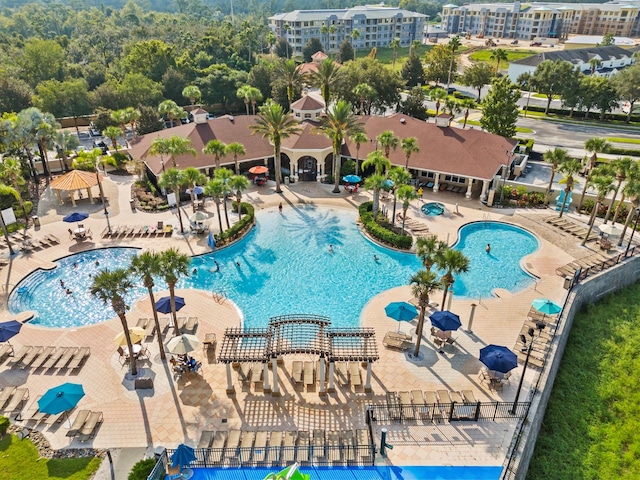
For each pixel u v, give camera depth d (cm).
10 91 9100
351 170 6706
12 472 2453
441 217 5616
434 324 3275
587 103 10206
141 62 11531
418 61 12838
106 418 2812
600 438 3170
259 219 5631
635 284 4828
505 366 2875
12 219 5184
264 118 6103
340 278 4422
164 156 6406
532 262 4638
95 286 2820
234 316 3828
